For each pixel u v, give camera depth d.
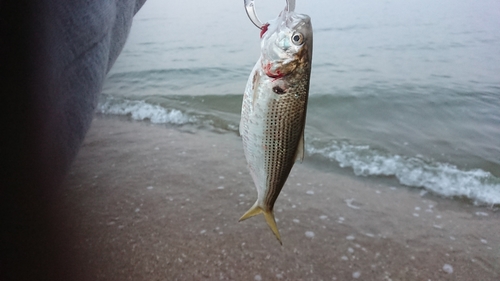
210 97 7.68
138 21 19.16
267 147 1.65
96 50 1.27
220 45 13.05
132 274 2.82
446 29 13.69
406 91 7.79
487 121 6.43
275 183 1.73
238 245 3.16
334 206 3.90
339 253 3.13
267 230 3.38
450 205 4.10
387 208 3.93
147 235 3.27
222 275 2.84
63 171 1.11
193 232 3.32
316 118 6.61
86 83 1.19
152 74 9.67
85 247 3.07
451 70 9.20
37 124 0.95
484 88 7.93
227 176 4.44
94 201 3.82
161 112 6.97
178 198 3.91
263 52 1.56
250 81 1.62
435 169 4.82
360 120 6.52
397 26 14.52
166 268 2.89
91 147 5.39
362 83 8.29
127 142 5.60
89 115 1.24
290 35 1.53
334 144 5.56
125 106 7.36
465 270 2.99
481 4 18.58
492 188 4.40
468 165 4.93
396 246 3.26
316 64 9.99
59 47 1.02
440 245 3.30
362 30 14.09
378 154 5.23
